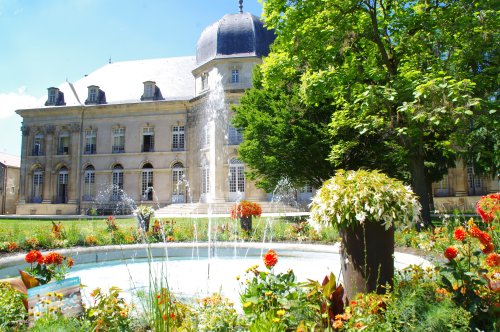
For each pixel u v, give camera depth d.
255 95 22.94
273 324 3.12
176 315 3.49
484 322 3.20
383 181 4.30
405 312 3.12
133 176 37.38
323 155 19.28
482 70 12.77
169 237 12.58
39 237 11.05
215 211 29.11
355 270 4.23
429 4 13.02
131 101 38.16
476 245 5.27
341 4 12.57
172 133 37.19
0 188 46.50
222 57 32.72
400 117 12.59
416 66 12.20
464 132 12.63
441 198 33.09
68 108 38.47
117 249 10.30
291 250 9.87
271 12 13.62
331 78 12.45
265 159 20.59
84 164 38.50
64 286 3.80
